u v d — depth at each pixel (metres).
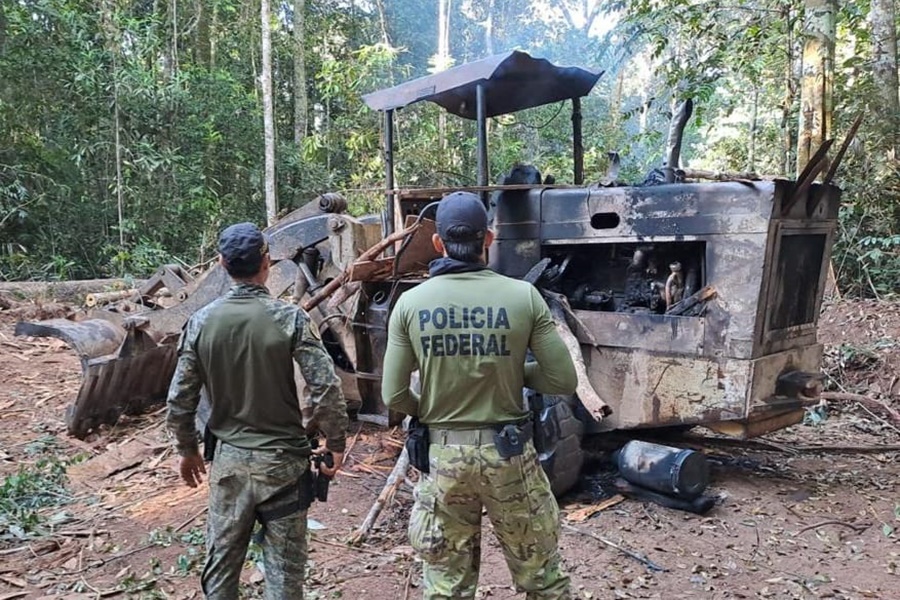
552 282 4.50
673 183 4.17
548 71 4.71
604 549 3.50
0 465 4.75
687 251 4.17
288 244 5.26
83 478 4.55
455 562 2.43
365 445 4.96
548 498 2.41
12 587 3.24
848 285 8.52
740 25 9.37
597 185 4.52
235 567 2.53
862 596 3.07
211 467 2.56
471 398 2.31
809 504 4.02
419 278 4.80
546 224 4.49
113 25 12.35
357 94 14.75
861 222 8.55
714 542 3.57
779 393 4.05
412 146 13.55
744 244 3.84
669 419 4.10
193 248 12.70
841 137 8.95
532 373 2.46
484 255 2.45
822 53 7.39
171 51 14.79
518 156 12.88
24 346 7.96
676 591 3.12
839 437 5.31
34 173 11.84
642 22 8.73
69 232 12.32
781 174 9.98
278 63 17.31
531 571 2.41
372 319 4.81
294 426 2.56
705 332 3.97
